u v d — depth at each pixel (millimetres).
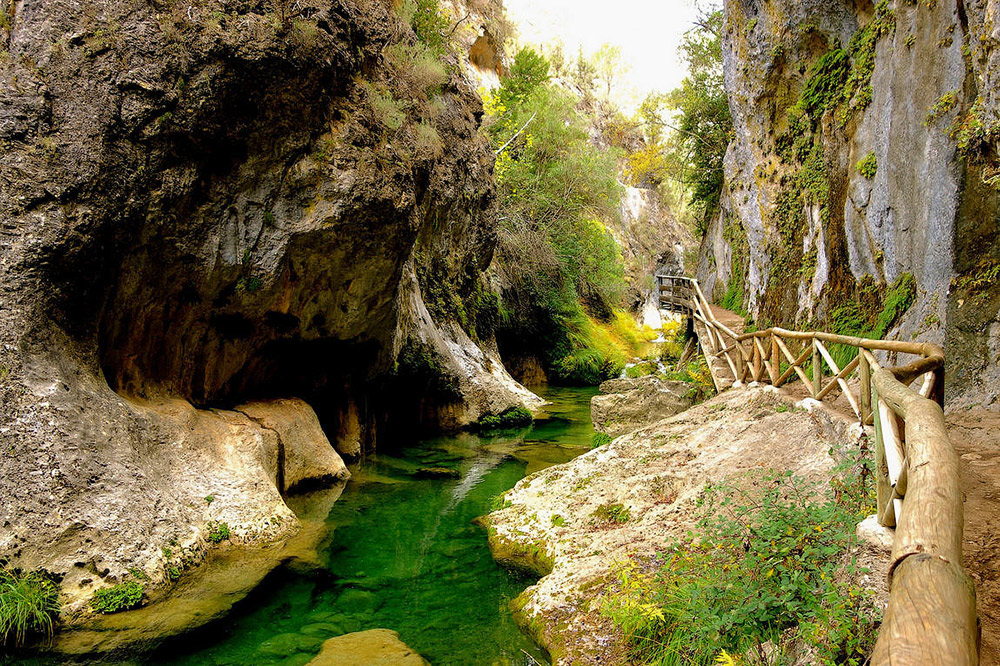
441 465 10688
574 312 25734
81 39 5898
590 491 7184
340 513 7930
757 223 13602
